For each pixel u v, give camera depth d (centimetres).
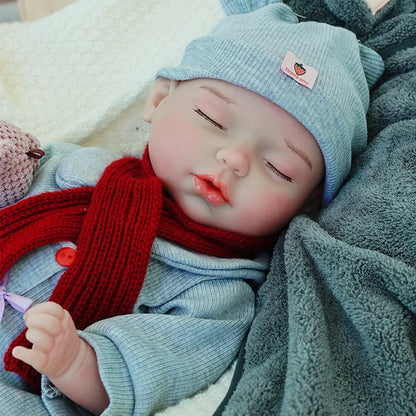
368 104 98
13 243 78
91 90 119
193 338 76
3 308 74
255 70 83
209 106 84
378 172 87
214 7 125
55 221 81
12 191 86
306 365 65
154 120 92
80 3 122
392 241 77
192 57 93
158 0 125
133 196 84
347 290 73
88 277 76
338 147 86
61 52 118
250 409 66
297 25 91
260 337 78
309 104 82
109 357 66
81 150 98
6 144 81
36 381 71
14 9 159
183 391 72
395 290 71
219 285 85
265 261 95
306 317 71
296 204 89
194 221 89
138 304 79
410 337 70
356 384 68
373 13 107
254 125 83
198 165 84
